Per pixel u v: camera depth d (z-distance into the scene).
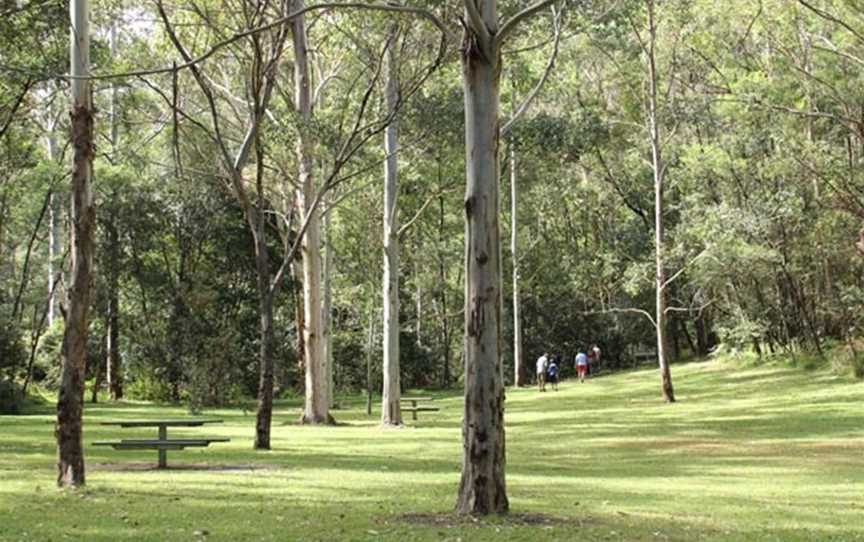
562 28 27.03
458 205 60.06
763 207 39.91
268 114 27.92
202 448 22.41
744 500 13.31
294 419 35.25
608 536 9.85
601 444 24.14
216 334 45.41
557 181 58.09
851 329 41.78
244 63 24.09
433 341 64.06
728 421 30.06
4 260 51.84
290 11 26.36
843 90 34.31
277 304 51.56
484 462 11.11
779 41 34.22
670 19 38.03
